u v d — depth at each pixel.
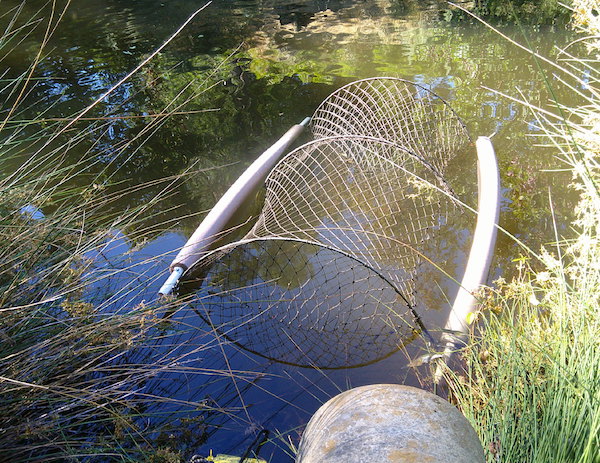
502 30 7.22
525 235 3.41
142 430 2.20
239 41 7.18
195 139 4.79
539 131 4.64
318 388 2.47
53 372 2.11
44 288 2.17
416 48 6.71
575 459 1.47
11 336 1.98
